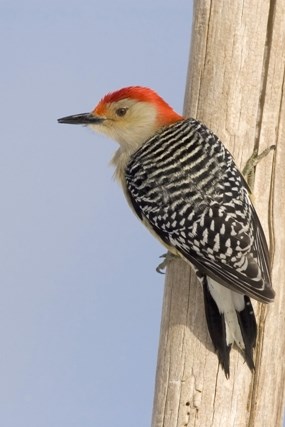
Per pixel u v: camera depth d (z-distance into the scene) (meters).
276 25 13.02
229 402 12.48
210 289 12.55
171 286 13.02
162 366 12.80
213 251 12.34
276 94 13.02
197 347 12.66
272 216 12.98
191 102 13.31
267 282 12.19
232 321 12.47
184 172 12.91
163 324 12.99
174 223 12.70
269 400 12.65
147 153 13.40
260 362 12.66
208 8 13.11
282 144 13.04
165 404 12.65
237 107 13.05
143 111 13.92
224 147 12.91
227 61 13.07
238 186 12.62
